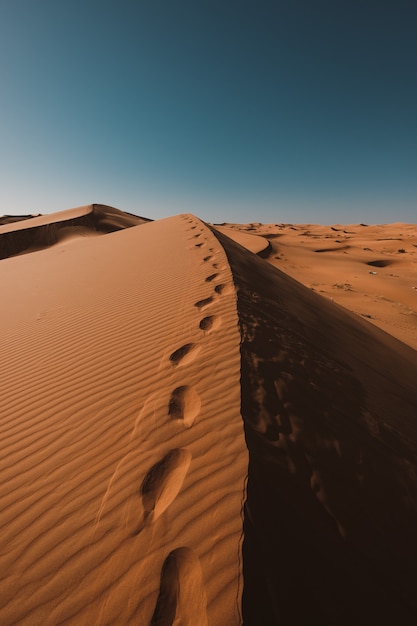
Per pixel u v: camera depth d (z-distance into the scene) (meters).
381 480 2.25
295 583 1.39
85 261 10.86
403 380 5.18
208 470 1.93
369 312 13.62
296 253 34.03
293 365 3.31
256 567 1.40
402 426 3.29
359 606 1.41
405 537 1.90
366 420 2.92
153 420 2.50
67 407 2.99
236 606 1.28
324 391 3.04
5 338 5.28
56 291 7.57
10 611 1.50
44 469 2.30
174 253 9.08
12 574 1.65
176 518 1.70
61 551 1.70
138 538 1.66
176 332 4.01
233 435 2.13
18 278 10.32
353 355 4.96
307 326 5.19
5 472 2.35
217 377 2.84
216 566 1.43
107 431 2.52
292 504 1.74
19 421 2.94
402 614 1.47
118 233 18.39
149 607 1.38
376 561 1.66
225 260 7.31
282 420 2.37
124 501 1.89
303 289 9.92
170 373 3.11
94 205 57.66
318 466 2.08
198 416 2.40
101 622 1.37
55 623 1.41
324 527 1.70
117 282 7.16
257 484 1.77
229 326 3.83
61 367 3.87
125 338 4.23
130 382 3.14
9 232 39.59
